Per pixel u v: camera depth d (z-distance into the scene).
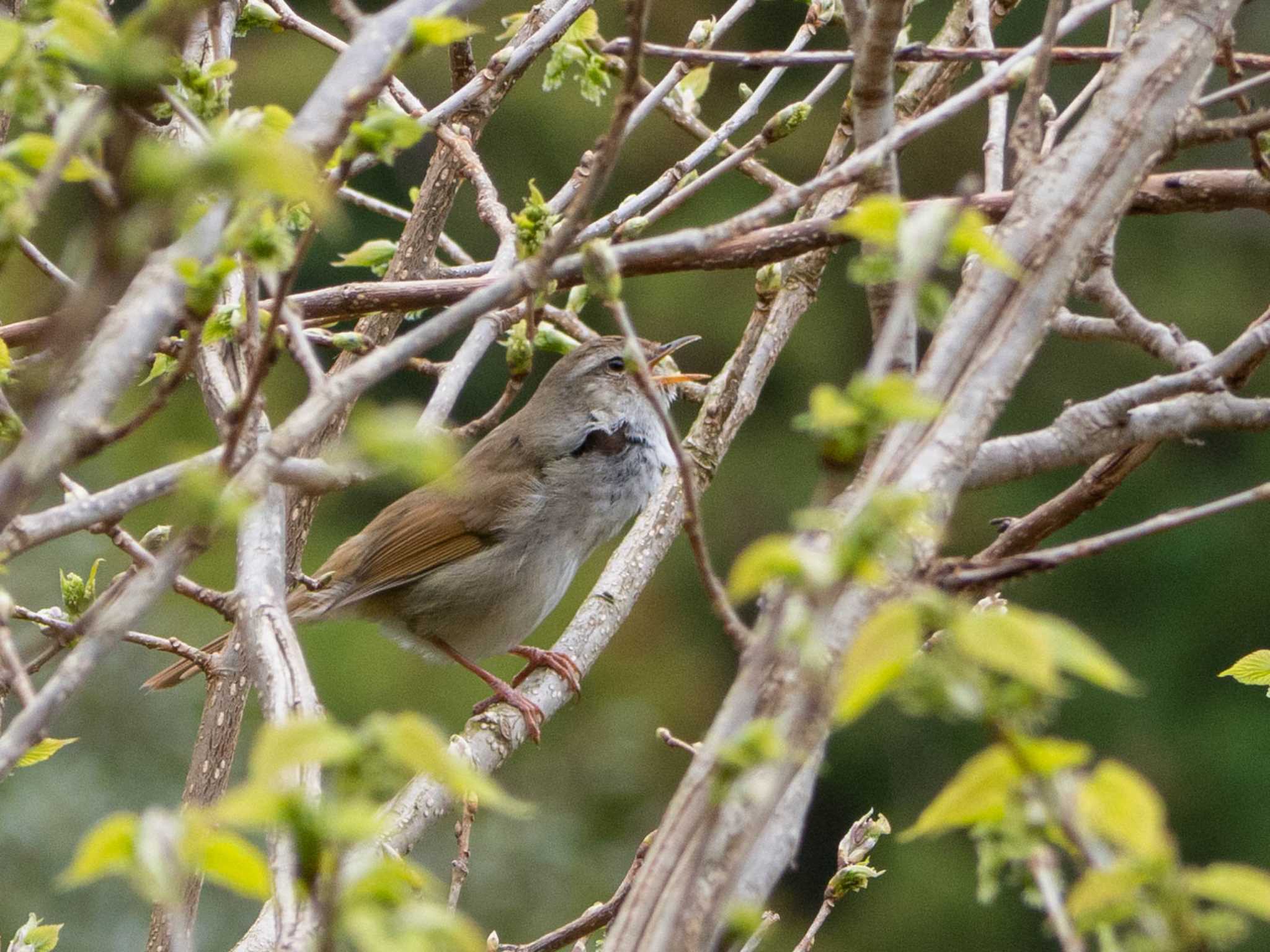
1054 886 3.58
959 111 6.31
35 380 4.79
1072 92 33.56
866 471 4.93
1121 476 8.24
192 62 7.00
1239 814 35.59
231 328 7.87
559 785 32.53
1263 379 38.00
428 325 4.89
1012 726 3.47
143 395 19.38
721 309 38.59
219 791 9.48
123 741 23.81
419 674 31.86
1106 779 3.44
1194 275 39.28
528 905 28.28
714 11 38.06
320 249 34.97
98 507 5.42
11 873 21.84
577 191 10.43
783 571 3.49
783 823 4.33
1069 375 38.34
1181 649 37.56
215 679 9.55
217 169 3.44
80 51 4.79
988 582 4.64
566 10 9.17
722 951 4.20
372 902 3.34
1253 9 32.53
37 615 7.62
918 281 3.85
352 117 4.96
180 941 3.74
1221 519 38.00
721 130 9.90
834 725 3.95
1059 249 5.26
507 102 38.03
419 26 4.88
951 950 35.72
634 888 4.18
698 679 37.25
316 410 4.62
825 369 40.09
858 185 8.30
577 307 12.98
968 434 4.82
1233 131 5.67
